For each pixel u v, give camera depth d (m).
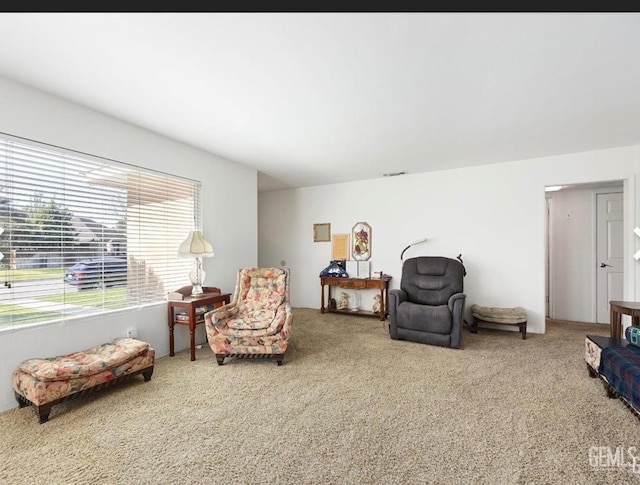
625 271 3.67
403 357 3.15
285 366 2.93
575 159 3.88
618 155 3.66
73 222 2.59
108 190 2.84
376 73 2.12
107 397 2.31
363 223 5.39
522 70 2.07
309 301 5.97
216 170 3.97
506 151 3.80
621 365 2.04
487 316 3.99
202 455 1.65
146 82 2.24
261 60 1.96
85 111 2.64
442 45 1.82
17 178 2.27
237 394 2.36
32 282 2.34
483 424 1.92
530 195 4.14
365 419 1.99
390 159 4.15
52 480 1.48
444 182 4.71
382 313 4.89
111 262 2.87
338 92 2.38
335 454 1.65
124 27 1.65
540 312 4.08
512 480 1.46
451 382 2.54
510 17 1.59
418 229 4.91
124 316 2.93
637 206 3.57
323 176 5.13
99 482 1.47
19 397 2.14
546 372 2.73
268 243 6.39
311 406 2.17
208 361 3.09
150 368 2.61
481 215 4.45
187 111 2.71
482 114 2.77
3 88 2.18
